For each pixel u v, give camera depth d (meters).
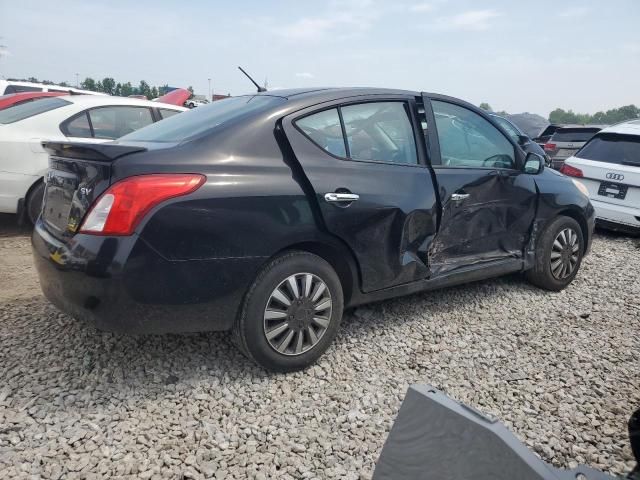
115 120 6.03
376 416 2.58
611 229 7.04
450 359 3.21
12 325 3.32
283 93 3.21
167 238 2.40
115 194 2.36
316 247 2.96
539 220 4.25
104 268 2.34
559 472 1.19
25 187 5.30
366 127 3.23
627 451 2.42
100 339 3.16
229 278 2.58
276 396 2.70
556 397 2.85
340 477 2.16
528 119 15.74
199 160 2.56
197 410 2.54
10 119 5.54
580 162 7.20
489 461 1.08
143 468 2.14
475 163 3.82
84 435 2.32
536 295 4.43
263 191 2.65
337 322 3.04
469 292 4.38
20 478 2.04
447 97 3.78
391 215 3.15
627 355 3.40
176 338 3.23
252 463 2.21
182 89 11.16
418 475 1.17
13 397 2.55
